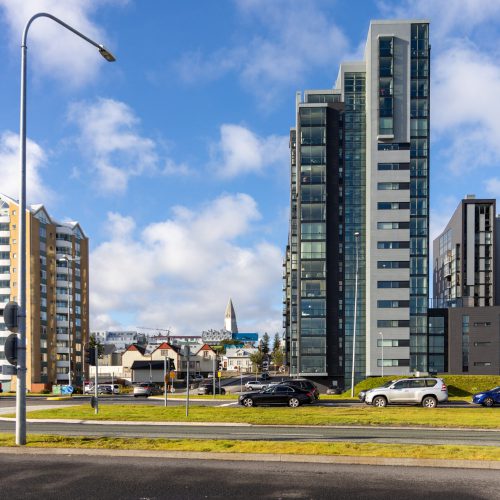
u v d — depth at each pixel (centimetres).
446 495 845
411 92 7788
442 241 13800
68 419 2048
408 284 7325
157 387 5403
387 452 1120
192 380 11200
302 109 7488
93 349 2358
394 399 2728
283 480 940
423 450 1140
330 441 1323
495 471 1002
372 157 7512
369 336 7300
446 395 2703
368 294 7425
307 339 7025
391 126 7431
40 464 1077
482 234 11956
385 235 7412
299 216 7269
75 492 873
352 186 7812
